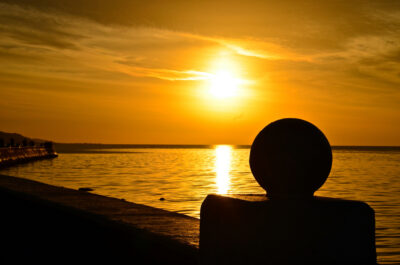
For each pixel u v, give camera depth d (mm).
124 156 94438
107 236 6840
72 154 109000
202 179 35219
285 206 4469
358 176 40562
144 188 27531
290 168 4680
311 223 4434
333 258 4434
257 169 4883
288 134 4762
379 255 12133
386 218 17578
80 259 7398
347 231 4465
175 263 5473
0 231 9797
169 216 7270
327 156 4754
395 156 109188
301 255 4418
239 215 4574
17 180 12266
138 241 6148
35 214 8914
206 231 4977
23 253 7840
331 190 28094
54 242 8156
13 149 57625
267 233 4465
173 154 116438
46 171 44094
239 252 4582
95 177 36375
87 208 7855
